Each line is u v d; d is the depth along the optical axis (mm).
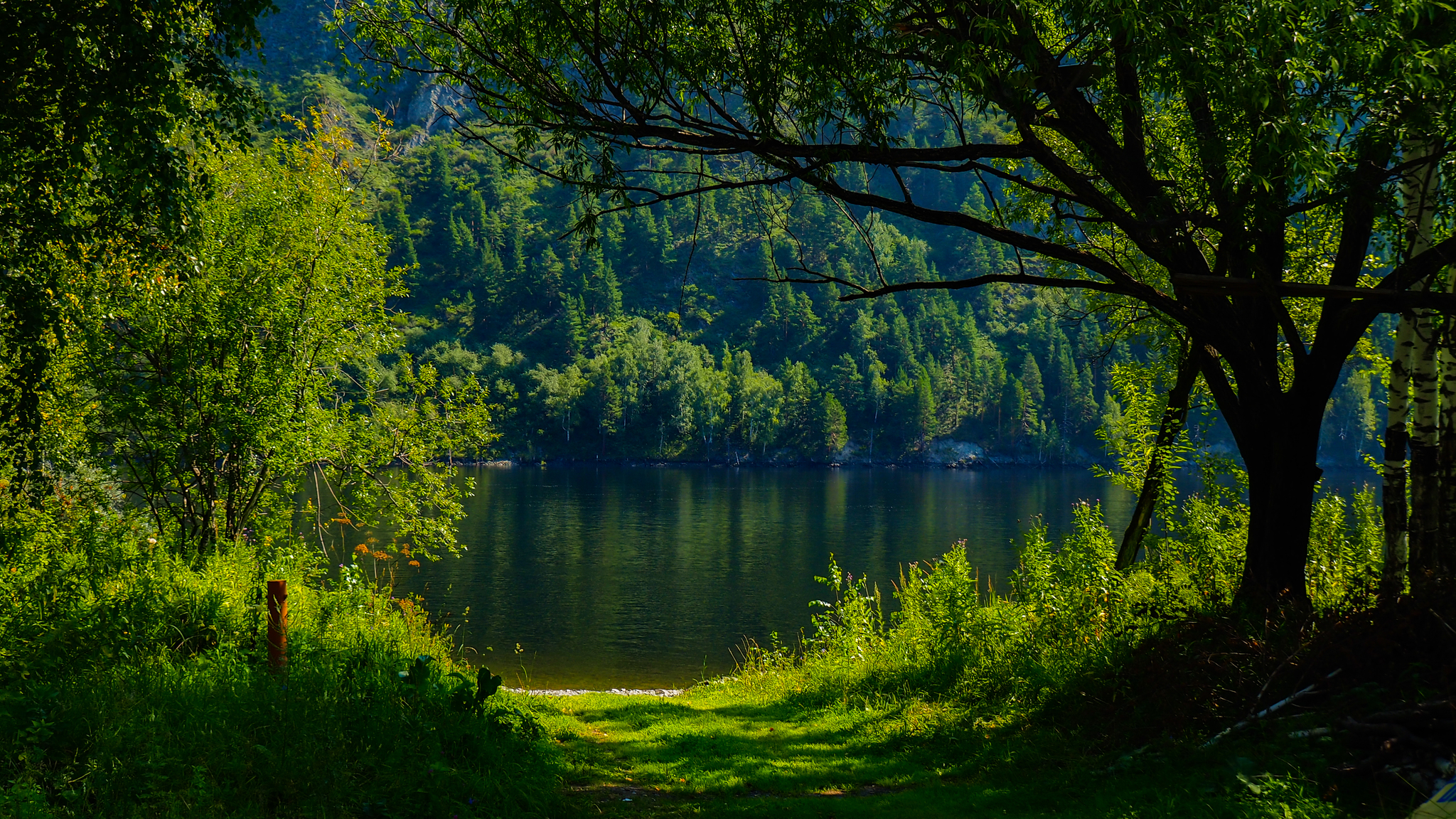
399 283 15969
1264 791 4703
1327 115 6137
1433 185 7113
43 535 10734
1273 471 7715
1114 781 5707
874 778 6980
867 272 136625
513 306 159375
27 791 4023
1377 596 6141
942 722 8477
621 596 30625
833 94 6770
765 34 6832
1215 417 13086
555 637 24500
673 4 6820
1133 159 7223
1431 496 6941
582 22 6793
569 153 7289
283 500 15453
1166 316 11023
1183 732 6188
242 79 8047
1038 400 142375
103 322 12516
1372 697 5281
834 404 130750
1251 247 7516
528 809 5406
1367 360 12305
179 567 10117
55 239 7879
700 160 7699
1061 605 10031
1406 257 7281
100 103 7121
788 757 7824
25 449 9008
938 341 152250
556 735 8570
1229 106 6125
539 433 126188
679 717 10320
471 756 5750
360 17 7512
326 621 9688
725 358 141875
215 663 7066
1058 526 51844
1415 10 5801
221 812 4297
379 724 5656
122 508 14172
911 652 11211
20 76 6965
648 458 128250
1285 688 6078
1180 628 7160
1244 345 7527
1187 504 11734
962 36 6086
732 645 23688
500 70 7324
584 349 146000
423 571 34562
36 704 5031
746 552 41562
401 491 16078
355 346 15398
